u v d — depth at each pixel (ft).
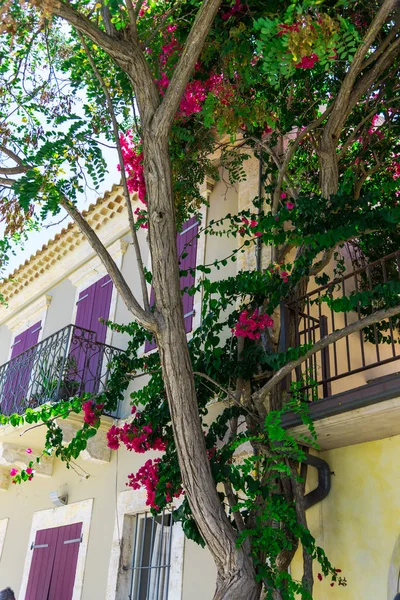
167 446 17.58
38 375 27.45
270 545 13.47
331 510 16.61
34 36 18.92
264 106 17.25
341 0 12.66
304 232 14.84
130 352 20.33
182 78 14.14
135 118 18.98
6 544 28.76
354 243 21.43
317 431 15.52
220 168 25.70
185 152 20.65
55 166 16.88
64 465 27.20
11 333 38.55
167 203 14.34
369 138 20.38
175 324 13.87
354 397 14.17
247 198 23.71
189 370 13.82
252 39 16.85
